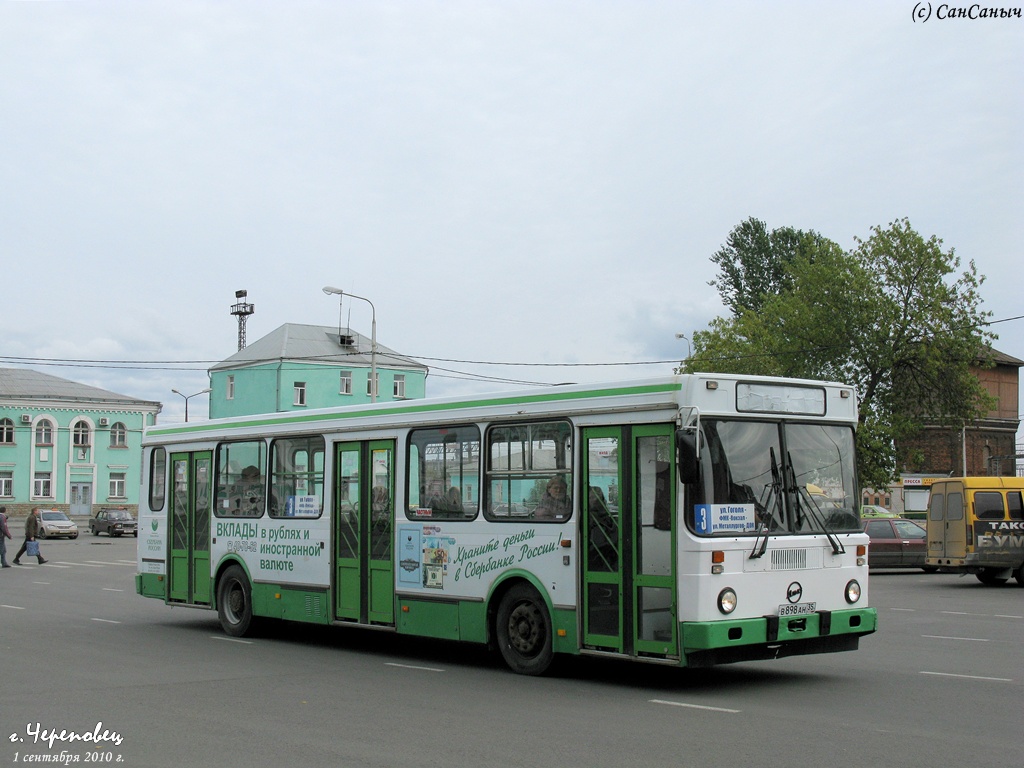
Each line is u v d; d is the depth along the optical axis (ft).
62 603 66.54
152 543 55.72
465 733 27.40
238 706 31.55
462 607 38.88
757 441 33.37
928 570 94.89
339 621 44.09
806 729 27.45
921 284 142.92
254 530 48.96
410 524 41.19
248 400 239.91
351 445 44.34
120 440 255.70
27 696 33.35
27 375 256.32
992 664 39.32
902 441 145.48
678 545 31.50
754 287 238.68
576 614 34.58
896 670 37.86
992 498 80.33
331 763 24.23
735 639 31.32
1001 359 251.39
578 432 35.12
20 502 243.19
